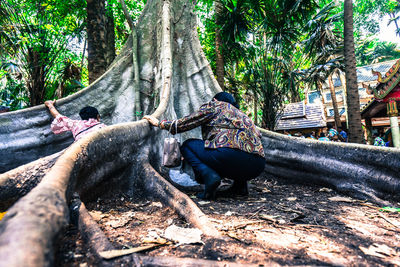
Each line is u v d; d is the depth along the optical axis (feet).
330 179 10.02
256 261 3.71
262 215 6.14
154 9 17.40
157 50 15.71
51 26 17.61
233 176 7.69
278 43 29.35
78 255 3.51
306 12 28.17
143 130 9.17
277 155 12.02
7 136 10.79
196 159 7.91
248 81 32.45
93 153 6.15
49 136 11.84
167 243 4.36
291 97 70.28
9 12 17.33
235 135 7.32
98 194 6.68
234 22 27.89
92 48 18.01
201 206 7.02
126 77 15.38
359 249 4.31
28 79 18.69
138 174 8.19
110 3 19.76
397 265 3.74
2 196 4.99
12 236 2.13
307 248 4.27
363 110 36.42
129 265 3.42
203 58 16.58
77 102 13.21
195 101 15.66
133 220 5.74
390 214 6.82
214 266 3.40
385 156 8.70
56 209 2.84
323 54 51.90
